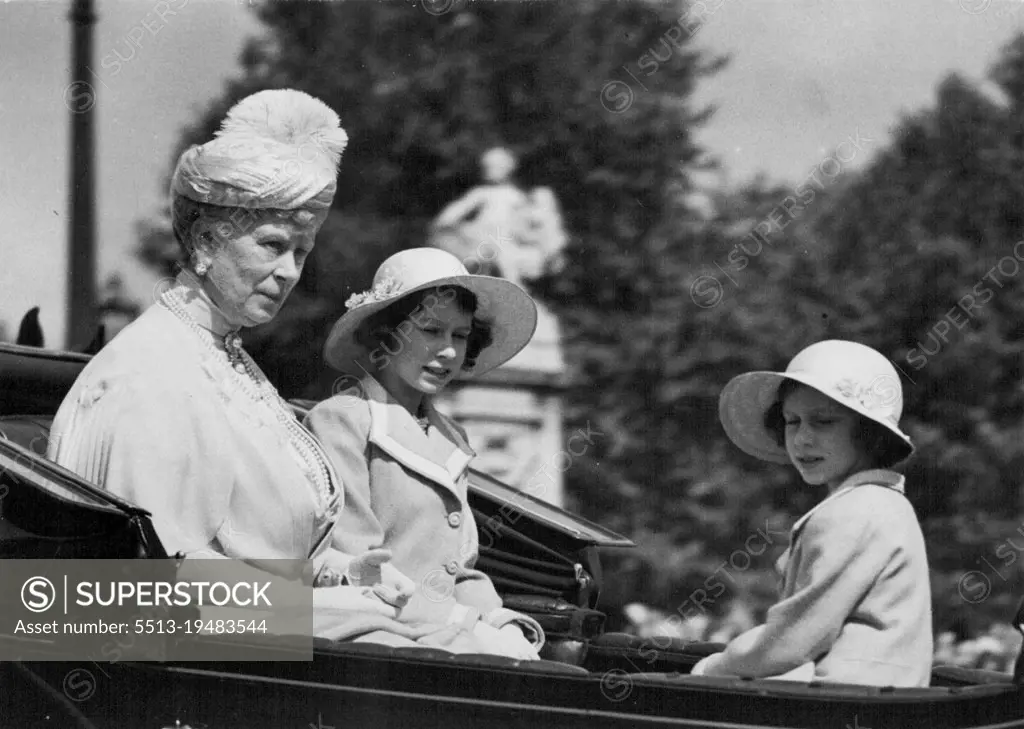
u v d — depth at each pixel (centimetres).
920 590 1673
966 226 3428
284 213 1566
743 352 3359
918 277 3394
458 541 1731
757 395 1820
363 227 3288
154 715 1375
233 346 1612
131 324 1587
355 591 1545
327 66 3306
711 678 1501
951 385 3362
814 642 1644
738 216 3447
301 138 1586
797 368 1748
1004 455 3306
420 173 3362
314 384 3145
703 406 3356
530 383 3350
